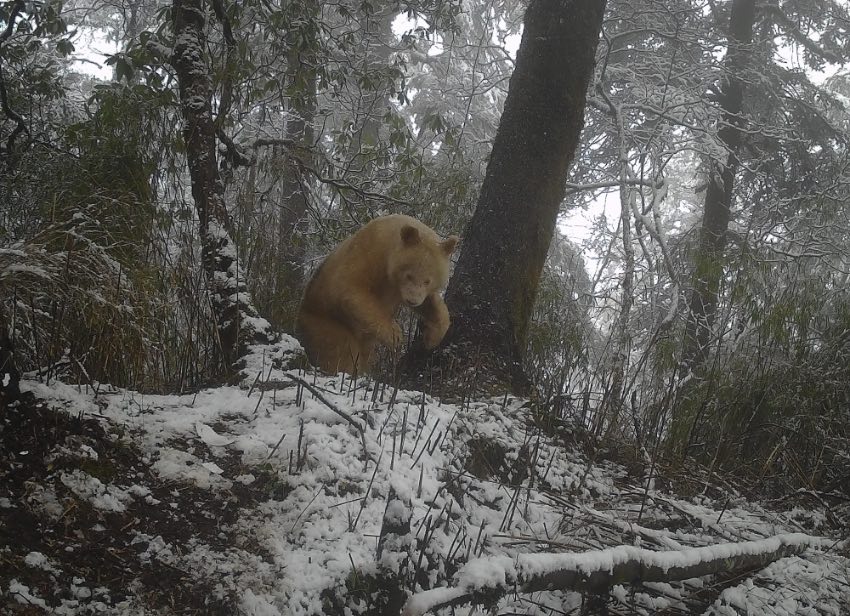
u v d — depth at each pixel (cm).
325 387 314
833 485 383
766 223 962
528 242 416
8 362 225
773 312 469
